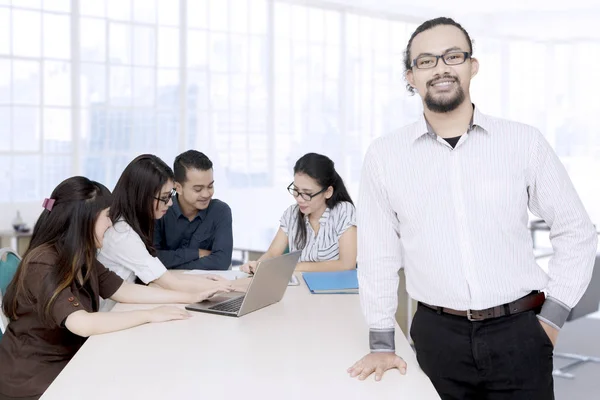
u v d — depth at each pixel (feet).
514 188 5.96
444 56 5.89
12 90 15.92
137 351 6.28
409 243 6.24
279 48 20.08
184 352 6.25
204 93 18.79
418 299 6.36
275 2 19.86
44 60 16.26
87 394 5.16
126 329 7.08
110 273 8.46
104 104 17.19
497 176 5.95
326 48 20.86
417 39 6.07
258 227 19.94
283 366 5.85
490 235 5.94
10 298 7.19
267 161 20.07
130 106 17.58
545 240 25.09
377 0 21.25
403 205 6.17
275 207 20.25
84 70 16.83
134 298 8.41
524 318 6.02
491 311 5.97
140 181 9.06
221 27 19.01
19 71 15.97
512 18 24.38
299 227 10.80
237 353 6.23
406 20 22.27
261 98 19.85
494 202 5.94
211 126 18.99
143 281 9.05
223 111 19.20
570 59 25.52
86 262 7.33
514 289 5.97
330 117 21.06
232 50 19.25
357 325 7.27
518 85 25.32
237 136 19.49
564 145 25.90
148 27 17.74
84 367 5.81
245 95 19.56
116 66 17.30
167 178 9.23
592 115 25.64
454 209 5.98
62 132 16.62
